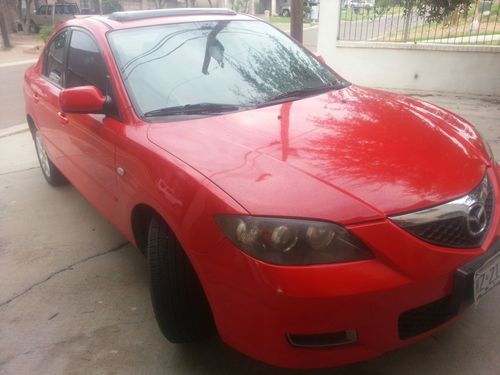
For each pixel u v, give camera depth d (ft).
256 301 6.35
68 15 94.73
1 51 73.46
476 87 27.86
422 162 7.36
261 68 10.71
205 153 7.69
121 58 10.00
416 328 6.76
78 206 15.35
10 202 15.96
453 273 6.63
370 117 8.97
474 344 8.45
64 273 11.59
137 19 11.15
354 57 30.66
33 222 14.40
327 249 6.18
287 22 118.52
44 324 9.79
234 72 10.35
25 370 8.61
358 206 6.35
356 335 6.40
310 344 6.48
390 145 7.78
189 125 8.74
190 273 7.77
